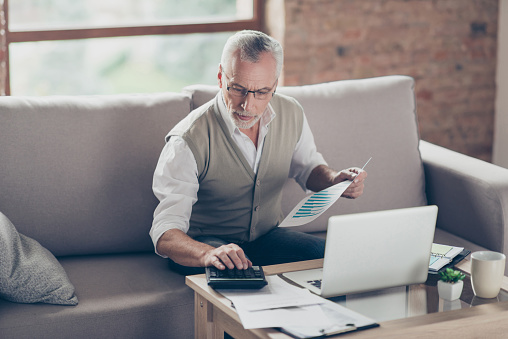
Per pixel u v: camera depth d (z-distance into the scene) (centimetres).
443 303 167
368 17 378
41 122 229
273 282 174
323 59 375
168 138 219
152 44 368
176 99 245
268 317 152
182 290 208
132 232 236
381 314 160
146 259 234
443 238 254
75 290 206
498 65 407
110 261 231
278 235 223
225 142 212
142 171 236
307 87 264
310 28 369
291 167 239
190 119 214
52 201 227
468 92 405
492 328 160
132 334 199
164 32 367
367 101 264
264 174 220
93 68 358
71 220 230
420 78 395
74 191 229
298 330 147
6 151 224
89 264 228
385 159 261
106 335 196
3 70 322
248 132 216
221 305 162
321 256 214
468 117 409
